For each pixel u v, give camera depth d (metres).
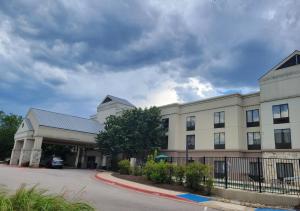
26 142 38.78
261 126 31.50
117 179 22.59
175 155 39.31
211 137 36.38
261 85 32.50
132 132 38.25
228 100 35.53
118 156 41.12
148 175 20.45
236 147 33.22
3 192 5.47
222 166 25.75
